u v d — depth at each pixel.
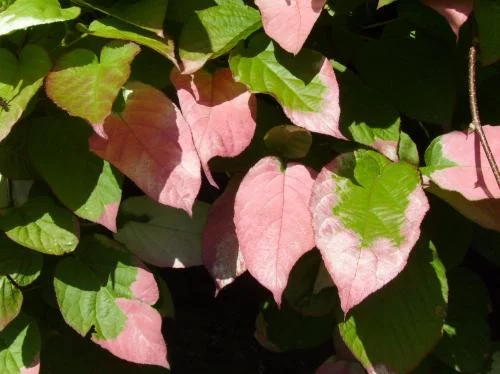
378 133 0.47
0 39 0.47
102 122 0.41
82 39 0.46
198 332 0.71
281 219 0.45
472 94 0.46
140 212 0.53
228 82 0.47
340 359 0.55
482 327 0.55
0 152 0.48
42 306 0.54
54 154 0.47
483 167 0.45
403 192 0.43
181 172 0.45
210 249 0.49
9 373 0.49
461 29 0.51
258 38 0.47
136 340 0.48
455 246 0.54
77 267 0.49
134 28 0.46
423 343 0.47
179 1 0.49
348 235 0.42
